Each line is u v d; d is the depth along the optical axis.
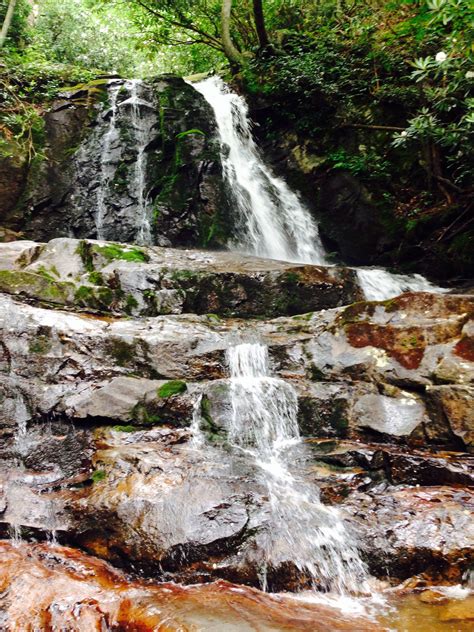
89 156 8.76
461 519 3.04
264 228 8.95
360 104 9.55
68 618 2.61
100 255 5.81
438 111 7.59
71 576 2.95
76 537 3.25
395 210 8.67
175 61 14.90
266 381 4.29
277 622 2.50
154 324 4.88
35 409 4.14
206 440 4.00
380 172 8.83
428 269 7.98
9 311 4.52
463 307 4.43
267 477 3.52
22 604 2.72
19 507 3.39
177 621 2.48
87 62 13.26
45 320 4.54
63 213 8.38
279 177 9.99
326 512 3.20
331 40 10.29
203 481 3.35
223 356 4.57
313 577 2.89
